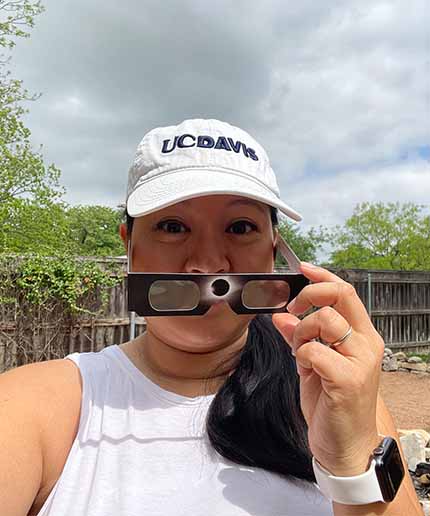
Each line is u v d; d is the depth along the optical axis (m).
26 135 2.74
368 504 0.30
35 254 2.33
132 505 0.33
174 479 0.35
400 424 1.98
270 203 0.38
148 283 0.33
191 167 0.39
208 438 0.37
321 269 0.34
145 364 0.41
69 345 2.40
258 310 0.35
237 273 0.36
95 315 2.46
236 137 0.41
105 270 2.49
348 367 0.28
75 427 0.37
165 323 0.37
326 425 0.29
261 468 0.36
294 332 0.30
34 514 0.35
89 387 0.38
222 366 0.40
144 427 0.37
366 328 0.29
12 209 2.71
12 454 0.31
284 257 0.43
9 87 2.70
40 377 0.38
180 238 0.38
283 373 0.40
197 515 0.34
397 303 3.78
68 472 0.35
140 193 0.39
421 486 1.15
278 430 0.37
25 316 2.28
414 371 3.09
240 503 0.34
